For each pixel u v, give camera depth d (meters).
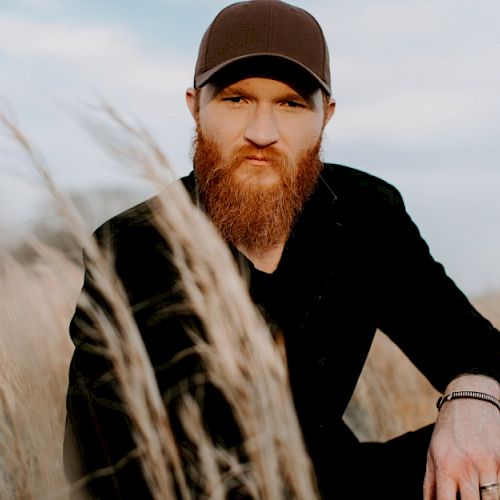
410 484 1.54
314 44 1.73
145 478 1.37
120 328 1.44
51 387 1.57
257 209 1.58
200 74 1.72
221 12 1.74
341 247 1.68
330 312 1.67
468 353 1.64
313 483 1.37
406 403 2.65
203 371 1.48
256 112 1.58
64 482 1.51
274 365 1.30
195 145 1.75
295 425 1.31
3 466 1.48
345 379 1.73
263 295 1.59
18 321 1.53
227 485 1.41
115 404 1.43
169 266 1.52
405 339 1.78
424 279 1.77
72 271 1.48
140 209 1.57
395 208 1.80
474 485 1.35
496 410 1.46
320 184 1.71
